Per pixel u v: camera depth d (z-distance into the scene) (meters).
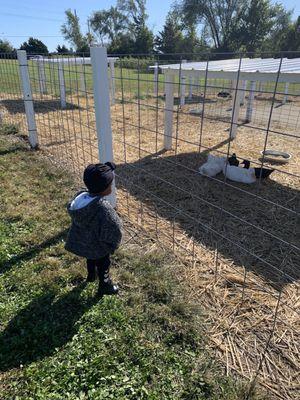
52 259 3.23
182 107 11.16
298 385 2.16
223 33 46.94
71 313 2.64
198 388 2.09
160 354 2.31
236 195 4.70
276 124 8.90
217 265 3.24
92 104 11.23
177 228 3.86
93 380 2.12
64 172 5.18
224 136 7.63
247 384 2.11
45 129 7.87
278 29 46.56
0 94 12.15
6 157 5.82
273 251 3.48
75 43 64.50
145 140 7.23
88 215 2.55
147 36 58.38
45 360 2.26
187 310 2.66
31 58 9.27
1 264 3.15
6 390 2.09
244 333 2.51
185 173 5.43
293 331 2.53
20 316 2.59
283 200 4.59
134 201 4.47
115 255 3.31
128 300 2.78
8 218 3.91
